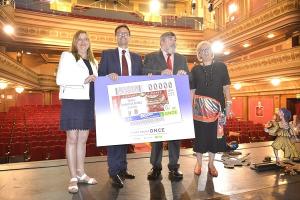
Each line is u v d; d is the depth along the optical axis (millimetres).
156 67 3047
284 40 14719
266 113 15734
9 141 7375
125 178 3016
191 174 3170
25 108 19703
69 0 23344
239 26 16391
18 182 2881
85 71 2750
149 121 2740
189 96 2852
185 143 7891
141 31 20406
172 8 28719
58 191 2586
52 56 25000
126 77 2783
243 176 3080
